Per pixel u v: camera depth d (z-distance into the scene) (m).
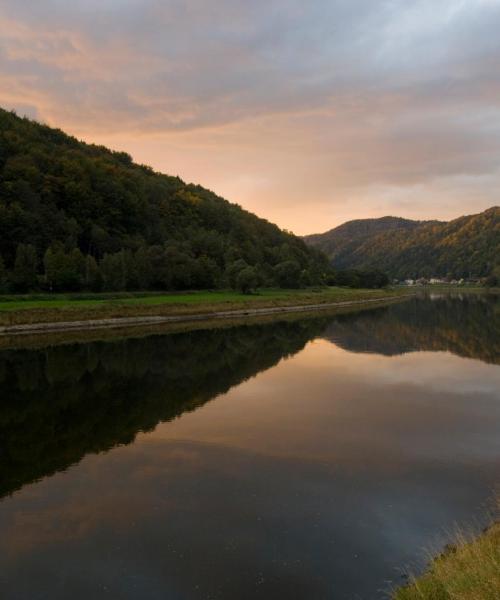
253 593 9.38
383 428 19.58
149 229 124.00
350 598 9.15
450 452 16.78
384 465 15.58
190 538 11.36
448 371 32.03
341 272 181.75
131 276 89.06
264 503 13.00
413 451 16.84
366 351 41.56
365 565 10.14
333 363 35.53
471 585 7.28
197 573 10.04
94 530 11.84
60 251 80.06
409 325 64.38
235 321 70.31
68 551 10.96
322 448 17.28
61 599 9.38
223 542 11.15
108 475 15.19
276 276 133.00
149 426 20.39
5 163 108.94
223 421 20.86
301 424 20.27
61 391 27.20
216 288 107.50
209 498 13.39
